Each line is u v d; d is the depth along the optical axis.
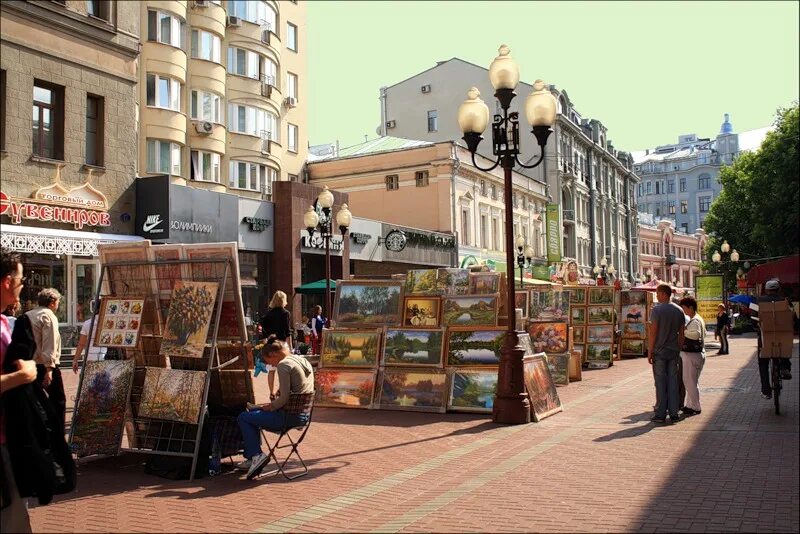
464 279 13.05
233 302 8.14
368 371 12.79
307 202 30.41
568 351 16.28
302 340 27.45
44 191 19.70
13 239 18.44
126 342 8.16
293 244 29.50
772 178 42.94
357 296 13.41
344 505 6.26
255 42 35.44
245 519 5.86
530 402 10.91
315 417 11.76
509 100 11.30
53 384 7.44
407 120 56.72
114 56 22.20
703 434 9.19
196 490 6.93
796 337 30.02
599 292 20.84
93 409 8.14
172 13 29.95
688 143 148.62
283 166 40.03
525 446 8.83
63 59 20.47
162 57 29.48
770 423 9.84
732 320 40.94
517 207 52.62
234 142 34.16
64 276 21.14
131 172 22.88
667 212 135.12
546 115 11.05
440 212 41.53
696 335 11.00
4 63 18.86
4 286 4.67
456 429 10.30
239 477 7.50
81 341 10.96
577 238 63.88
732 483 6.59
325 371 13.02
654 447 8.45
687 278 104.12
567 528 5.42
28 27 19.52
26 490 4.51
